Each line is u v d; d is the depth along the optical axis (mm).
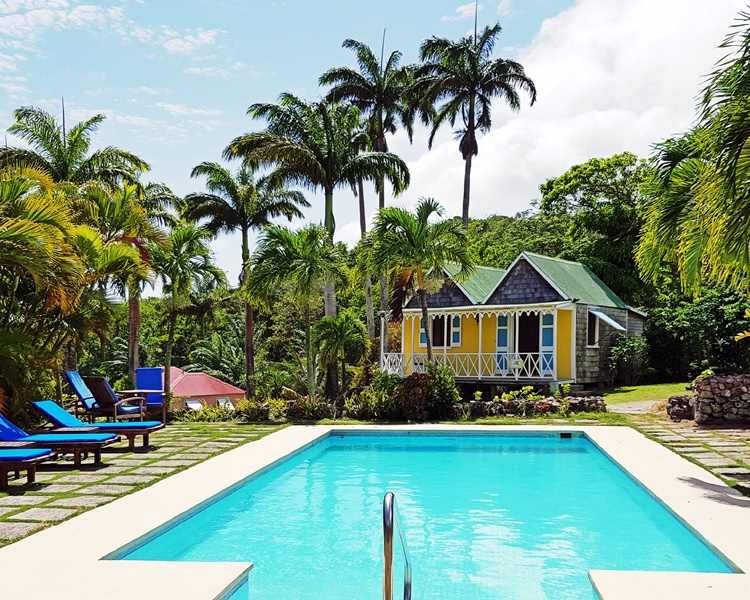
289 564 7082
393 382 19578
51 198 15375
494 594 6238
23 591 5379
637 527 8602
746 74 9062
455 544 7855
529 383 23984
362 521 8914
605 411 19438
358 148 30141
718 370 21984
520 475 12203
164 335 47656
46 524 7406
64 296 13828
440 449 15117
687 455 12125
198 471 10820
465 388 25797
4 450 9500
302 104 29281
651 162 11562
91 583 5566
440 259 18984
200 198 33625
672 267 33875
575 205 40156
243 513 9367
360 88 38156
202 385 35312
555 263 27656
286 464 12719
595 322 26500
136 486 9539
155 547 7332
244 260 33750
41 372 16094
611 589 5520
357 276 20688
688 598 5301
